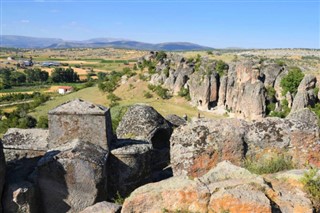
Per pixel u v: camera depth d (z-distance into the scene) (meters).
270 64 78.56
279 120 15.70
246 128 15.57
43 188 13.89
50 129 15.79
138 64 120.44
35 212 13.62
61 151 14.38
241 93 73.25
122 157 15.79
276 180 11.86
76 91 124.38
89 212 11.78
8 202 12.97
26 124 67.81
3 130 65.75
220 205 10.40
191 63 99.31
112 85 108.81
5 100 124.44
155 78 101.69
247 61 80.25
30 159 16.16
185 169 15.21
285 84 69.19
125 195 15.84
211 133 15.43
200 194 10.69
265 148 15.23
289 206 10.70
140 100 92.44
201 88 83.44
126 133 20.89
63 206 13.91
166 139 22.03
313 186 11.15
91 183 13.88
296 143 15.11
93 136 15.63
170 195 10.97
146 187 11.40
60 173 13.78
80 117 15.60
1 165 13.00
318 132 15.16
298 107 54.75
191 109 83.12
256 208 10.12
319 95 56.78
